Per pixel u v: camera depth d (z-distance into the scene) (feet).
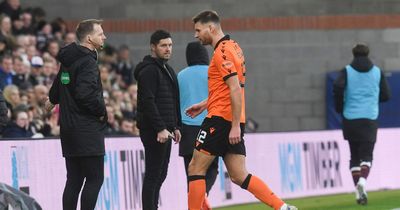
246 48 193.57
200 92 100.37
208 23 82.84
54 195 102.32
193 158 83.66
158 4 191.72
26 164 98.68
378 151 156.35
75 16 191.01
